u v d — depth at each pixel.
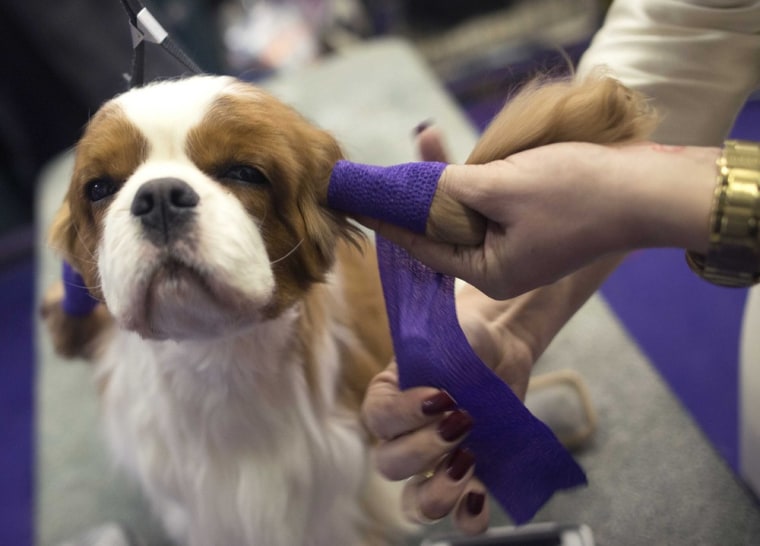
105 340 0.80
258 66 2.21
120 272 0.51
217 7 2.35
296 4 2.35
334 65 1.56
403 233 0.52
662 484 0.76
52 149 2.06
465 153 1.22
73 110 1.97
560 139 0.49
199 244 0.49
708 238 0.44
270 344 0.67
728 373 1.38
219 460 0.73
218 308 0.52
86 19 1.84
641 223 0.45
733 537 0.69
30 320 2.00
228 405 0.70
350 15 2.32
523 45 2.33
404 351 0.55
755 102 1.79
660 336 1.48
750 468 0.78
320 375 0.72
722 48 0.65
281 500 0.73
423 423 0.56
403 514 0.77
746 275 0.46
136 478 0.86
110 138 0.54
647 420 0.83
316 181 0.59
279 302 0.58
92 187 0.56
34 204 2.18
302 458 0.73
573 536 0.69
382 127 1.34
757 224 0.42
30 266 2.17
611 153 0.46
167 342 0.67
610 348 0.94
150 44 0.72
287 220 0.57
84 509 0.90
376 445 0.76
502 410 0.53
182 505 0.78
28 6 1.77
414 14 2.41
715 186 0.43
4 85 1.91
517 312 0.66
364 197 0.51
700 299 1.52
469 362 0.52
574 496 0.77
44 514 0.90
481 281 0.51
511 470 0.56
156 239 0.49
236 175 0.54
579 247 0.47
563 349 0.95
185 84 0.56
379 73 1.50
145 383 0.73
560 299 0.67
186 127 0.53
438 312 0.54
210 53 2.11
